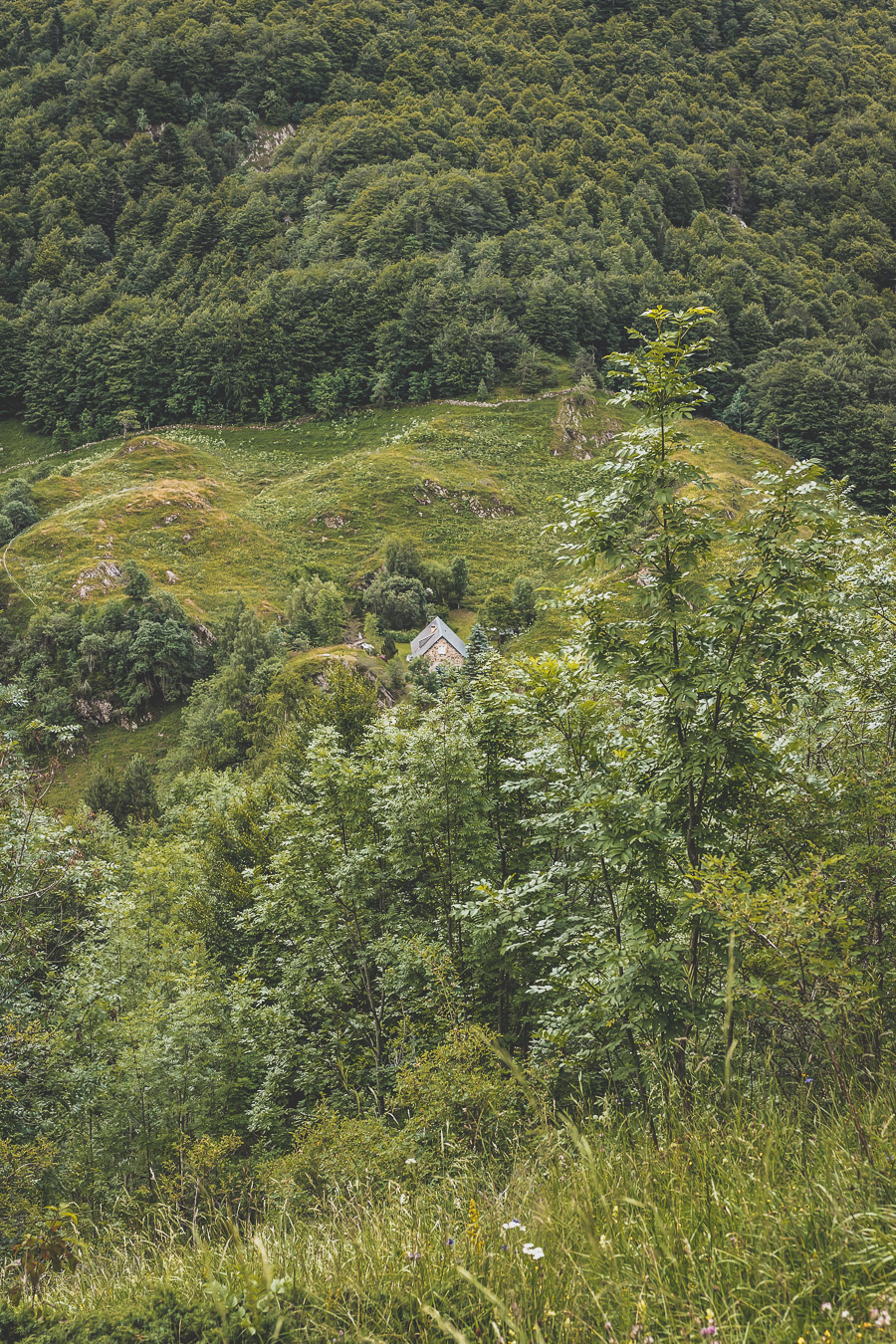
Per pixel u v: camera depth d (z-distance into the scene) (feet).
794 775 20.34
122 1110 43.16
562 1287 8.34
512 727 36.47
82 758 249.75
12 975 37.22
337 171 655.76
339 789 46.75
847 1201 8.45
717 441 378.12
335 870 44.75
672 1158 10.78
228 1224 12.00
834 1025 12.62
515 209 600.80
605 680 21.86
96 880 38.81
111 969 53.47
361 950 45.14
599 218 604.90
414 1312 8.61
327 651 227.61
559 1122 16.11
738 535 17.60
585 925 21.75
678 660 18.19
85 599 296.71
